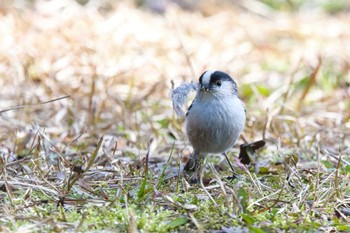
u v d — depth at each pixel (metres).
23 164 8.62
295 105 13.11
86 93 13.12
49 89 13.26
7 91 13.59
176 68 15.51
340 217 7.20
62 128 11.41
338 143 10.98
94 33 16.97
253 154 9.42
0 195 7.52
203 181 8.30
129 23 18.11
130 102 12.73
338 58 16.16
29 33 16.58
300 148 10.44
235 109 8.85
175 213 7.08
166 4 20.09
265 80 15.10
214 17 19.52
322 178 8.54
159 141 10.91
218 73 8.84
